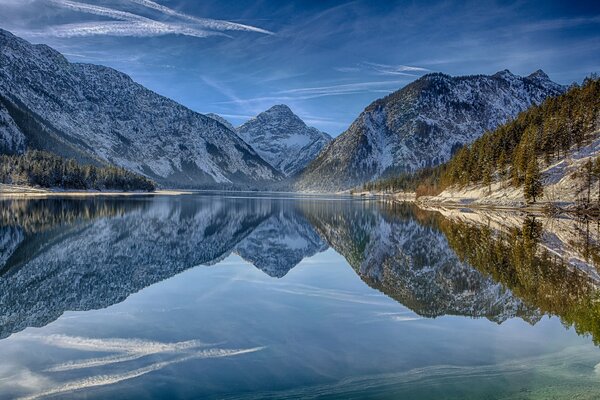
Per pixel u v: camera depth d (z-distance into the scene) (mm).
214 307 22266
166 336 17578
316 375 14000
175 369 14359
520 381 13578
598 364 14898
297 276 31594
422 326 19281
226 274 32125
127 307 22281
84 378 13648
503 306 22828
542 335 18094
